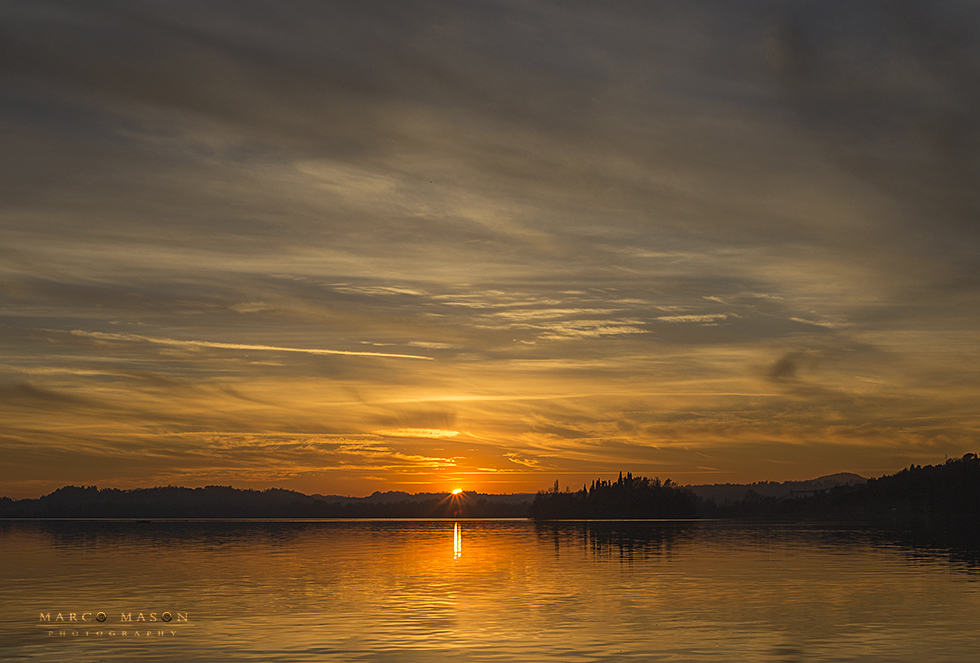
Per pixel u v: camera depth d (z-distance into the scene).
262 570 89.19
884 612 53.38
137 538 181.75
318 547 140.00
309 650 41.78
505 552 122.81
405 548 135.88
